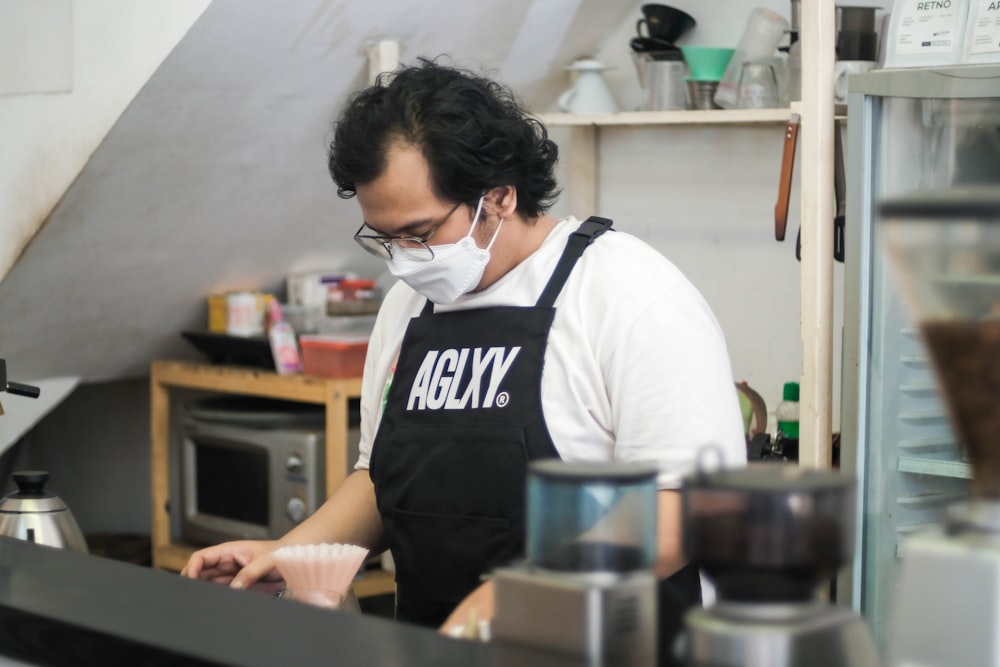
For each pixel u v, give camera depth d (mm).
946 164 2080
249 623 1088
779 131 2848
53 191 2672
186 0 2398
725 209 2973
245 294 3205
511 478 1579
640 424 1496
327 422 2900
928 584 826
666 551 1358
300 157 2932
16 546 1420
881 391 2180
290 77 2680
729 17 2912
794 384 2529
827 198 2283
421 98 1555
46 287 2918
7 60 2662
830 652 815
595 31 3119
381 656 976
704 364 1507
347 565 1403
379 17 2666
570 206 3252
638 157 3133
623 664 900
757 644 802
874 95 2127
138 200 2789
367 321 3143
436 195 1552
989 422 801
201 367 3223
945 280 793
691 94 2734
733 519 825
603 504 909
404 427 1676
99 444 3908
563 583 907
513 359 1606
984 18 2047
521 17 2920
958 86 2025
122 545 3660
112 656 1066
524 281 1646
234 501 3162
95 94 2561
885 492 2195
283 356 3029
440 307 1727
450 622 1192
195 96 2586
